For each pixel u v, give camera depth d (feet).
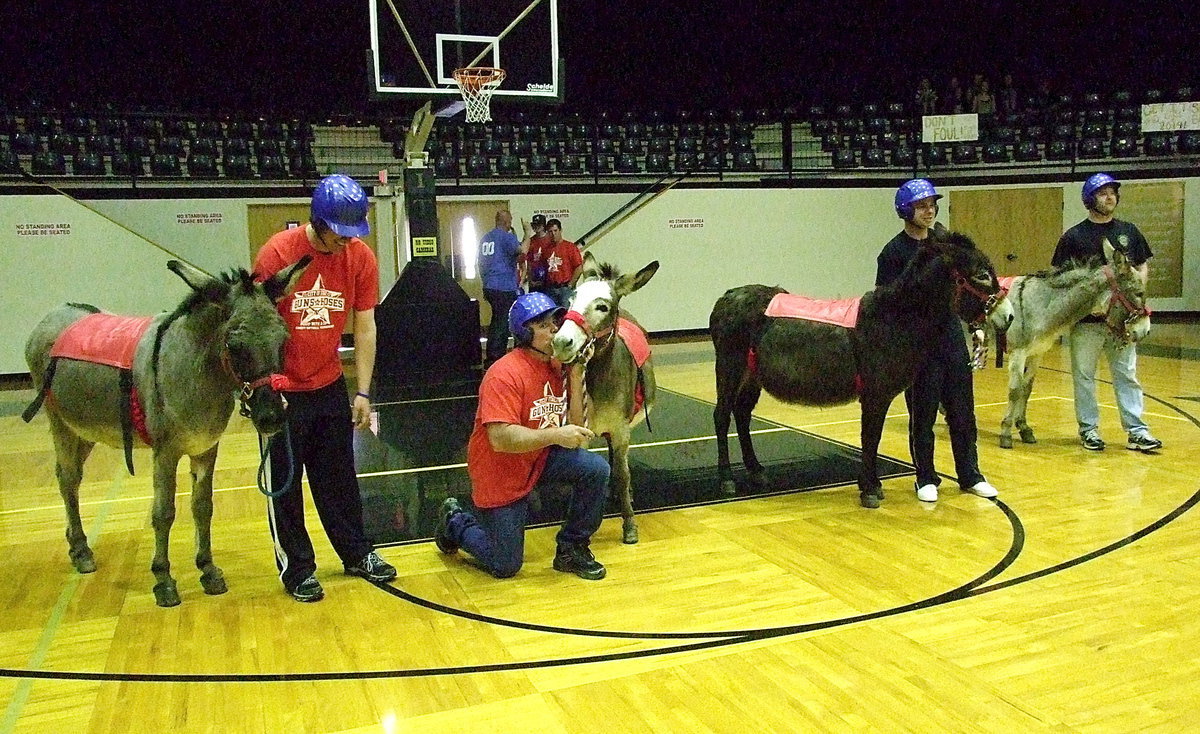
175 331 14.24
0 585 16.15
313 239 14.62
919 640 12.89
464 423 29.68
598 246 52.75
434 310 39.52
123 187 46.32
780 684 11.69
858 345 18.93
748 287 21.26
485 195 51.44
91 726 11.01
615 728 10.71
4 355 44.29
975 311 18.88
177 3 54.54
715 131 60.70
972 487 20.31
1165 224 54.85
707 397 33.99
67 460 16.76
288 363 14.78
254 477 24.08
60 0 52.65
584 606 14.56
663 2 62.64
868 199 56.44
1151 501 19.26
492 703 11.39
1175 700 11.05
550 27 43.14
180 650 13.20
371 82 41.06
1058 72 62.90
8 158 46.91
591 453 15.81
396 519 19.67
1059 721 10.62
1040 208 55.52
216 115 52.90
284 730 10.82
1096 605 13.94
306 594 15.01
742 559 16.55
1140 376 35.22
